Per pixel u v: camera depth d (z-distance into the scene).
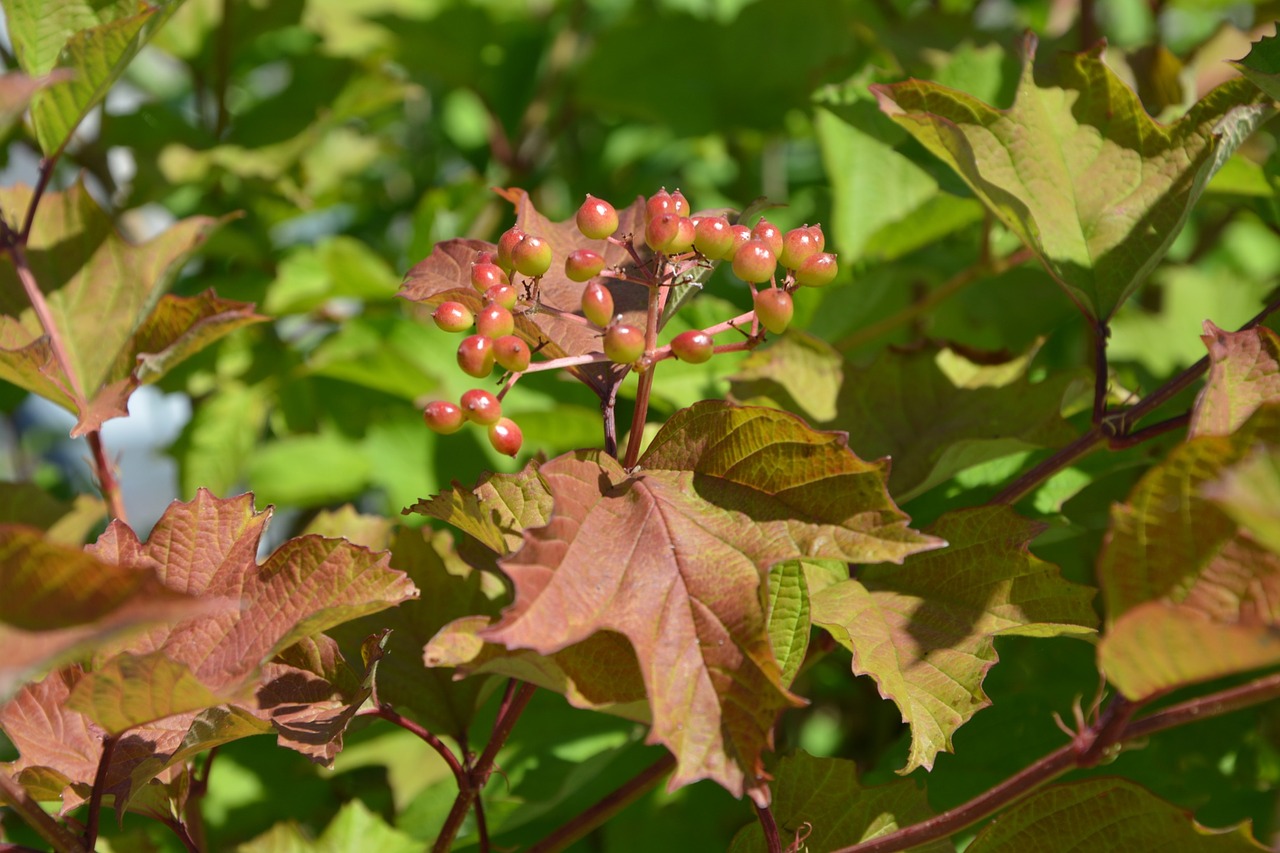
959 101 0.62
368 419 0.91
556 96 1.12
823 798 0.59
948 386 0.66
